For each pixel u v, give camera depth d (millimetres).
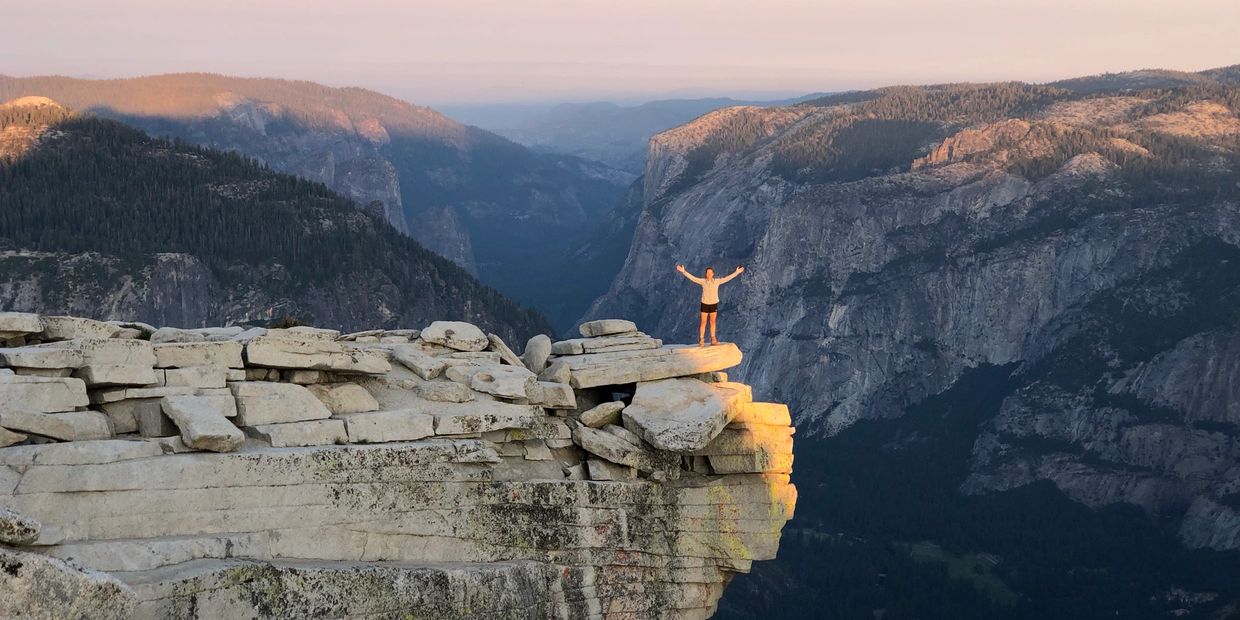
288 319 34500
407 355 35281
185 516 27219
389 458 30672
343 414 31922
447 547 31703
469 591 30547
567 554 34156
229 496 27938
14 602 21281
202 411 28438
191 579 25031
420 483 31234
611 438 35750
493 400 34406
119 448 26906
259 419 30203
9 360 28047
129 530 26453
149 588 24344
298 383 32125
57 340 30609
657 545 36000
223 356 30750
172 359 30047
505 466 34219
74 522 25797
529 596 32281
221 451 28203
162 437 28719
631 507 35656
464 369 35188
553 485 34000
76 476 26047
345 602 27906
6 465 25656
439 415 32625
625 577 35406
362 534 30078
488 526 32656
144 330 32438
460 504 32062
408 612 29109
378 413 31719
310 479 29203
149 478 26844
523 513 33406
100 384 28703
